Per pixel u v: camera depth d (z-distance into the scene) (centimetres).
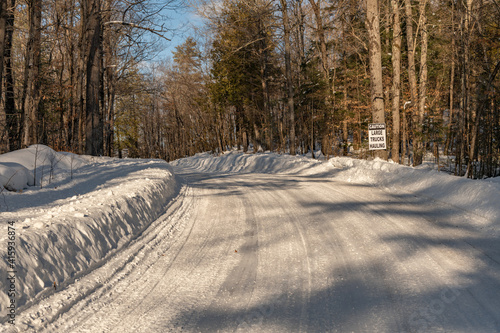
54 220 464
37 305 330
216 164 3052
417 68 2527
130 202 682
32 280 346
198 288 394
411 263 423
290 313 321
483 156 1473
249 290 379
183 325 310
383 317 303
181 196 1064
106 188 895
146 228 661
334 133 2809
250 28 2920
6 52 1898
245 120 4409
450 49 2136
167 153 6906
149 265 479
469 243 484
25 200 716
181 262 487
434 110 2130
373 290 358
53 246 402
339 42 2728
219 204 916
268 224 673
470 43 1424
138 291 392
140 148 7131
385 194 919
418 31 2083
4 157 1087
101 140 1861
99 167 1309
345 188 1066
